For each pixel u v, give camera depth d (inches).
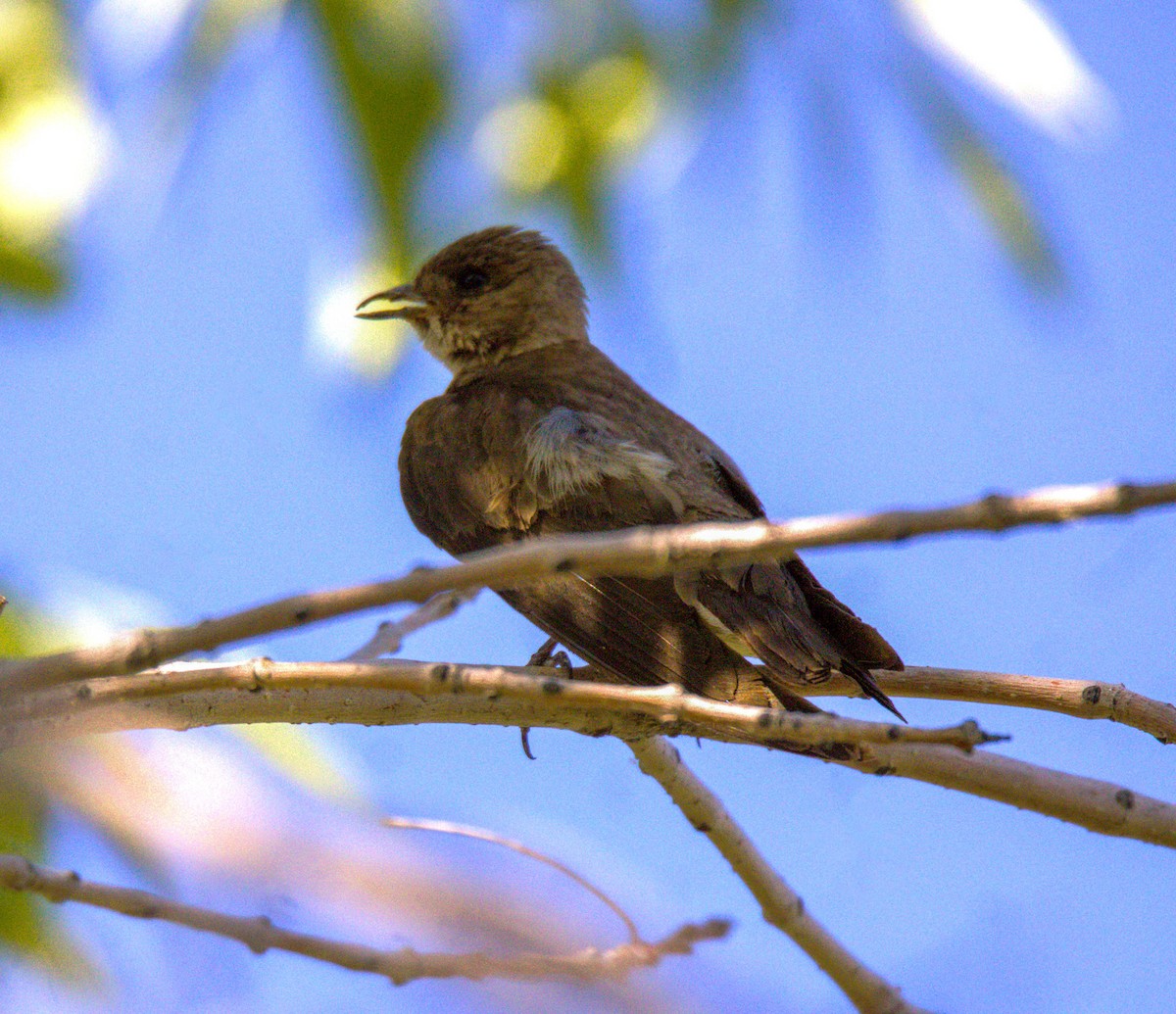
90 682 258.4
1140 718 320.5
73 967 332.2
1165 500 196.9
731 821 314.7
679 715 235.9
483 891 254.4
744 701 348.5
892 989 313.3
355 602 225.9
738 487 425.7
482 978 242.5
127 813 290.8
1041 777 320.8
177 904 265.3
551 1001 232.4
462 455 438.0
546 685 242.2
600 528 405.4
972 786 319.6
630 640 362.9
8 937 332.5
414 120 454.6
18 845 295.6
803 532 212.4
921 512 206.5
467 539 428.5
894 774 317.7
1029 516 201.6
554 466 415.8
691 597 361.7
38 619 419.8
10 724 252.8
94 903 263.7
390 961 262.2
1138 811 319.0
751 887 315.9
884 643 345.4
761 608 356.5
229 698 302.5
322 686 253.1
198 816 287.7
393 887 255.8
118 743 305.9
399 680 249.3
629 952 259.8
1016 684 336.5
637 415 441.7
